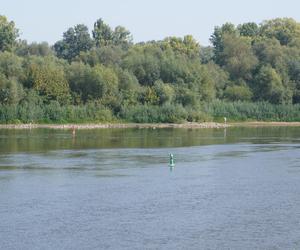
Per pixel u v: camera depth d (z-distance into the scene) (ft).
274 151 372.17
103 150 374.22
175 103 631.56
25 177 268.21
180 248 169.48
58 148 382.01
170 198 226.38
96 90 621.31
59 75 617.62
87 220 195.00
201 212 205.36
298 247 170.60
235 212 205.26
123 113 611.47
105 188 244.42
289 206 213.46
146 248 169.27
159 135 488.44
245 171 289.12
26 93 598.75
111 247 169.99
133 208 210.59
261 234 181.27
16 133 489.67
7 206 212.02
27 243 172.76
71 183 254.68
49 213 203.00
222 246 171.22
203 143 423.64
